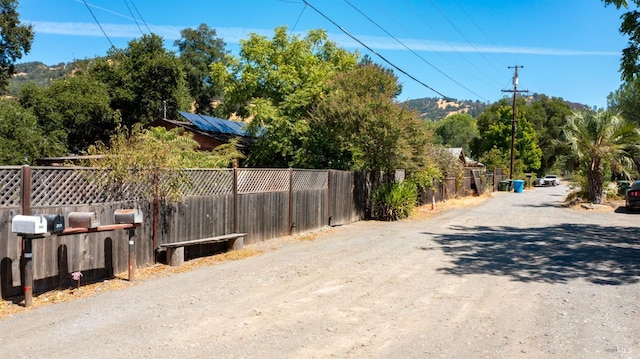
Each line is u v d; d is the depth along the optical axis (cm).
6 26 2653
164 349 459
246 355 447
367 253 999
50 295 640
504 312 595
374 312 588
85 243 713
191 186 919
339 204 1498
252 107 1852
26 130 2125
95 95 2803
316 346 473
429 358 447
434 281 756
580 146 2392
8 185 605
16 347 461
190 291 677
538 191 4384
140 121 3111
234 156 1581
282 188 1212
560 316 579
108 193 754
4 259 601
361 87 1650
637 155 2500
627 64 1172
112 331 508
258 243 1108
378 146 1570
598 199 2397
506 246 1119
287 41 2153
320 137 1669
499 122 6488
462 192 3147
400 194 1695
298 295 661
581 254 1017
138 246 810
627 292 697
